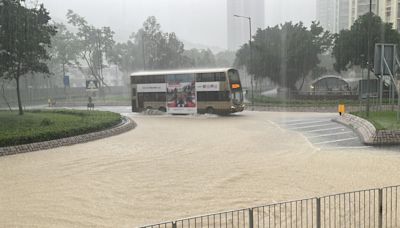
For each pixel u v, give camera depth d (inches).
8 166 493.7
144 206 329.7
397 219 284.7
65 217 305.7
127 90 2637.8
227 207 323.0
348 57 1451.8
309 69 1685.5
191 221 290.7
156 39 2279.8
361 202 324.5
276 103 1441.9
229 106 1173.7
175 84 1273.4
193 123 1010.1
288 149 593.3
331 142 652.7
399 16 2277.3
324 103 1346.0
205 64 2497.5
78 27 2352.4
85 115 1023.0
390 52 847.1
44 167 485.7
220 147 620.4
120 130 829.2
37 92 2374.5
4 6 957.8
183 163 501.0
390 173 425.7
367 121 746.2
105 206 331.0
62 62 2434.8
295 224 280.5
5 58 1010.1
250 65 1614.2
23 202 344.8
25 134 621.6
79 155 564.4
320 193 356.5
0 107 1974.7
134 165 492.4
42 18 1096.8
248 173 439.8
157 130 864.9
